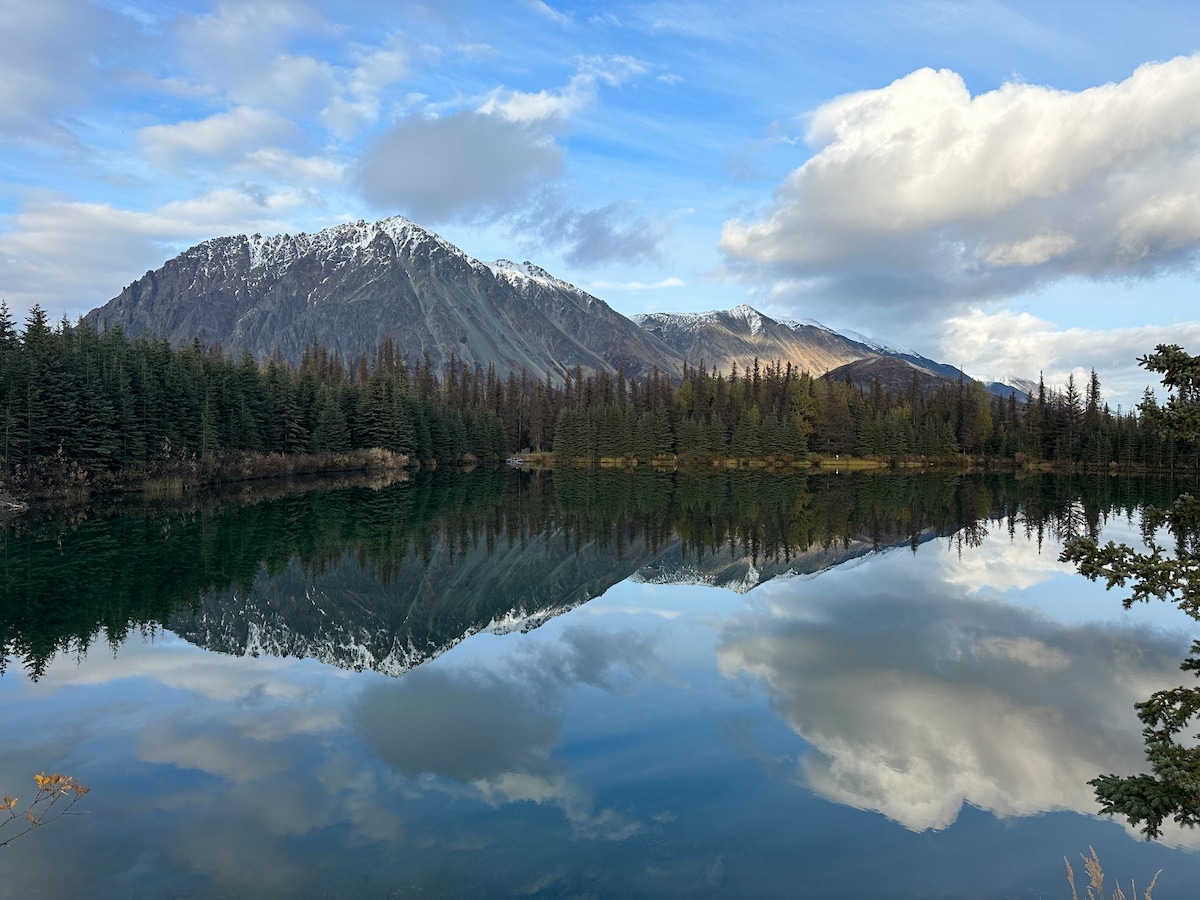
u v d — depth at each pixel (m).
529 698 17.92
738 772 13.73
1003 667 20.27
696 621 26.17
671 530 50.53
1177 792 8.30
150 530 46.69
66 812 12.38
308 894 9.97
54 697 18.23
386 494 74.56
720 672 19.95
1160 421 8.62
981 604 28.52
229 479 82.75
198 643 23.47
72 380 63.69
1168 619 25.86
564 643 23.28
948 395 148.62
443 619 27.39
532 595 31.59
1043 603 28.56
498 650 22.55
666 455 132.75
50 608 27.62
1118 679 19.17
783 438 124.62
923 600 29.25
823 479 98.00
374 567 37.47
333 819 12.06
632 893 9.95
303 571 35.91
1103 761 14.25
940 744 15.04
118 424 69.88
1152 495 74.50
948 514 58.81
